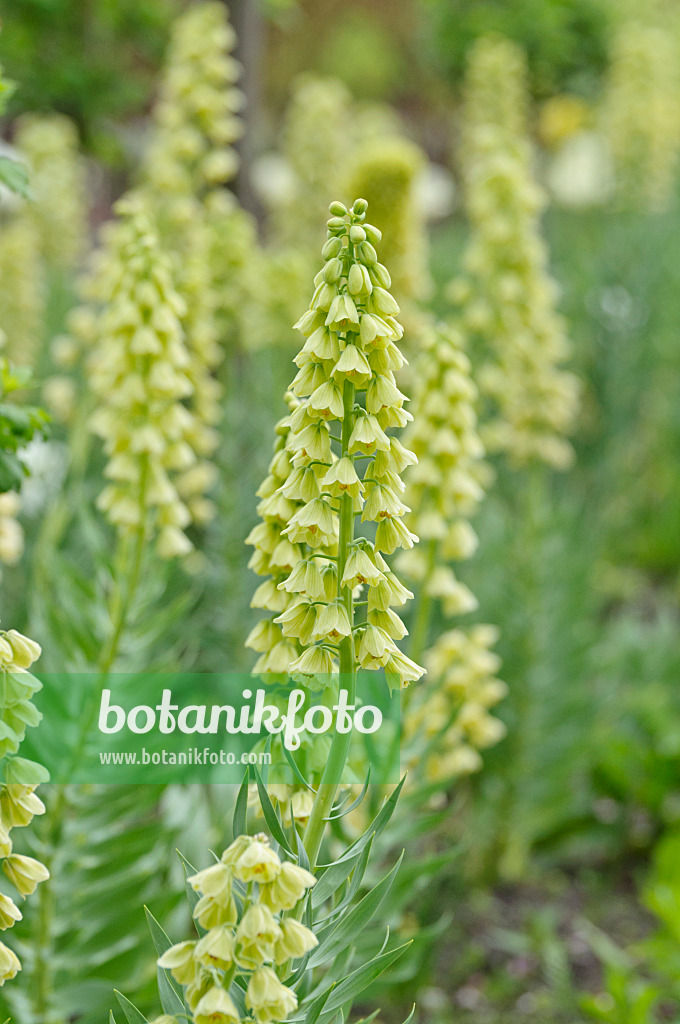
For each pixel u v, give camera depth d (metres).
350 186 5.19
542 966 4.44
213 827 3.46
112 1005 2.79
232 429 4.63
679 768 5.09
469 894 4.86
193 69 4.69
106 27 7.16
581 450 7.69
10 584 4.64
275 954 1.55
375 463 1.78
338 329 1.70
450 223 13.12
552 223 9.41
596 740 5.36
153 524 3.14
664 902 3.96
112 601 3.10
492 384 4.69
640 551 8.05
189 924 3.51
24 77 6.57
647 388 8.28
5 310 6.05
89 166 11.73
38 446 4.51
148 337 2.92
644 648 6.17
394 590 1.78
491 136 4.78
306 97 7.45
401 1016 4.04
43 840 2.91
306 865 1.79
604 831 5.22
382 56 18.20
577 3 9.52
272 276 5.55
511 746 4.84
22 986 2.99
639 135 8.66
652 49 8.70
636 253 7.98
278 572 1.99
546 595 4.98
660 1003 4.23
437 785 2.91
